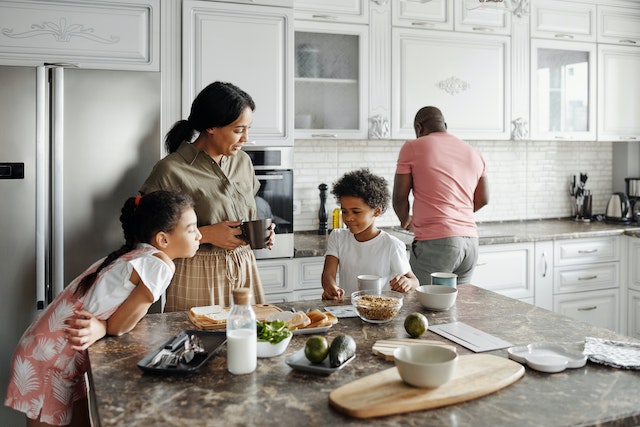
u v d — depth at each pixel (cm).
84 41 277
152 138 283
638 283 387
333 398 107
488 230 386
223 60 304
